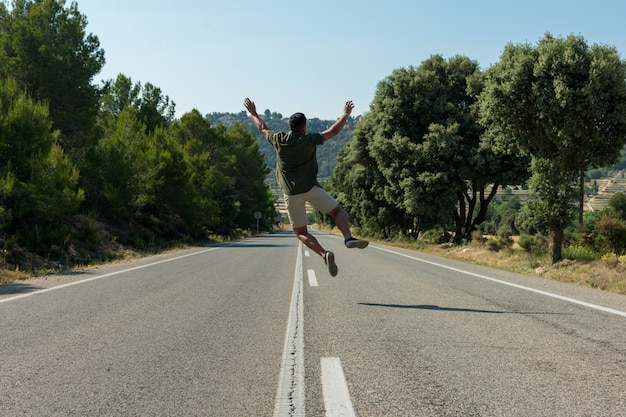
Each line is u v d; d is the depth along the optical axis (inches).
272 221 4611.2
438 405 131.8
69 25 933.2
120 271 510.3
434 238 1386.6
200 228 1471.5
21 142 656.4
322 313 264.1
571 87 572.1
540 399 135.9
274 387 147.3
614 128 585.6
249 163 2982.3
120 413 127.7
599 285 402.0
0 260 518.0
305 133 242.8
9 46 873.5
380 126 1348.4
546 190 576.7
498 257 744.3
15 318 253.1
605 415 124.6
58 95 900.6
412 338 207.3
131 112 1323.8
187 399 137.6
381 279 427.2
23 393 142.6
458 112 1255.5
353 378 154.7
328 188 2778.1
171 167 1213.1
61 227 665.6
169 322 242.7
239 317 255.1
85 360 176.4
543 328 226.1
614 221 729.6
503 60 631.2
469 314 260.4
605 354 181.8
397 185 1301.7
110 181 956.0
